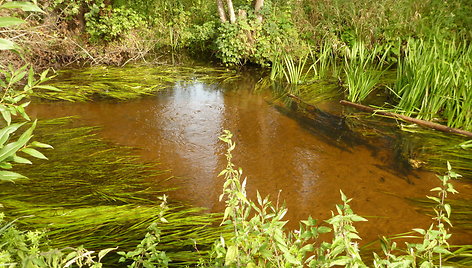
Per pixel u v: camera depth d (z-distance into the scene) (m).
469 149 4.64
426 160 4.41
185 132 5.23
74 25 9.66
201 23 10.98
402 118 5.55
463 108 5.11
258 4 8.64
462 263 2.66
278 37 8.45
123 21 9.45
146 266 1.92
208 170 4.20
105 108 6.09
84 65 8.77
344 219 1.46
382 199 3.66
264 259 1.82
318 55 8.74
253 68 8.64
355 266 1.43
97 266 1.55
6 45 1.29
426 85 5.57
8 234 1.88
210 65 9.02
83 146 4.65
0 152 1.39
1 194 3.46
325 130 5.32
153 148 4.71
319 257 1.54
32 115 5.70
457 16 8.48
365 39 8.72
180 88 7.26
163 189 3.78
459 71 5.38
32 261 1.39
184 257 2.68
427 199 3.64
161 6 11.13
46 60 8.65
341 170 4.21
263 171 4.19
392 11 8.96
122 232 2.98
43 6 8.02
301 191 3.80
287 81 7.55
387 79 7.19
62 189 3.63
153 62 9.16
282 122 5.61
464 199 3.62
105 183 3.80
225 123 5.57
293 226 3.26
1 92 6.50
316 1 9.90
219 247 1.79
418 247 1.73
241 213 1.79
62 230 2.94
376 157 4.51
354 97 6.36
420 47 6.50
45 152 4.43
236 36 8.56
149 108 6.14
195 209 3.41
